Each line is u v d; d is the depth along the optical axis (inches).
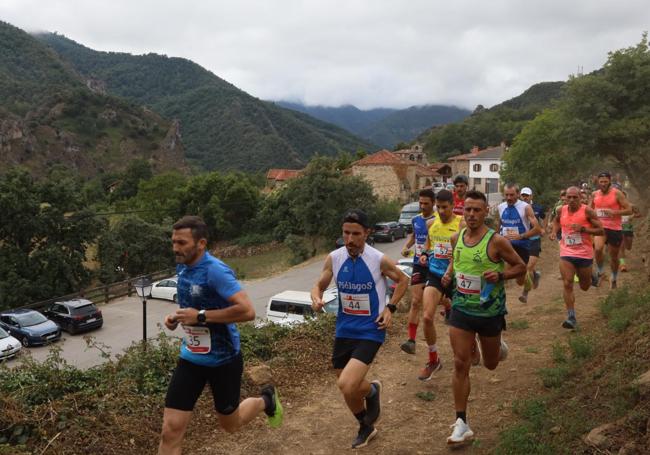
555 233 317.7
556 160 1508.4
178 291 142.2
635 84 1382.9
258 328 319.9
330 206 1704.0
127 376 229.6
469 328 181.3
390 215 1950.1
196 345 138.9
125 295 1336.1
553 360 247.0
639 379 158.7
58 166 4960.6
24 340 897.5
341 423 206.7
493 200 2256.4
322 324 325.1
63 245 1473.9
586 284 292.7
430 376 246.7
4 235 1423.5
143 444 185.5
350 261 169.6
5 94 6515.8
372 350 167.2
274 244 2190.0
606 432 144.6
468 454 174.1
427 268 258.1
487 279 176.4
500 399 215.9
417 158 3595.0
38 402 203.9
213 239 2368.4
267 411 164.6
